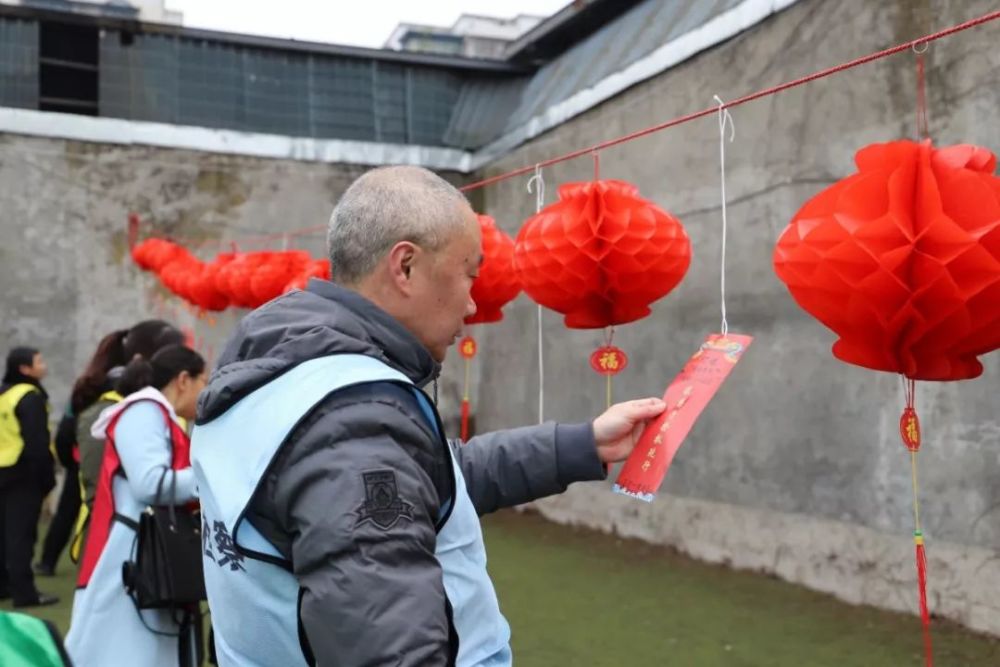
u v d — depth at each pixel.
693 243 4.61
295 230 6.62
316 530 0.85
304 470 0.88
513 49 6.71
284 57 6.73
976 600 3.29
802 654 3.29
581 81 5.66
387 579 0.83
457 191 1.09
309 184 6.67
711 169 4.47
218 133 6.45
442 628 0.85
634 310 1.78
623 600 4.07
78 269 6.16
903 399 3.57
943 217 1.09
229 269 3.89
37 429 3.83
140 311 6.32
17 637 0.79
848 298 1.17
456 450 1.41
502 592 4.27
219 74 6.55
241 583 0.94
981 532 3.28
